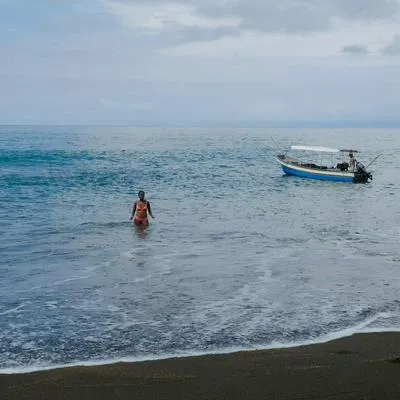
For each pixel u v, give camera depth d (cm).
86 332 959
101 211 2611
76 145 10900
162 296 1191
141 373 782
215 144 12544
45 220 2305
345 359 837
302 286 1279
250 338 929
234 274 1396
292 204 3053
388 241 1909
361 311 1087
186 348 881
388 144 14925
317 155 9156
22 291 1224
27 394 712
